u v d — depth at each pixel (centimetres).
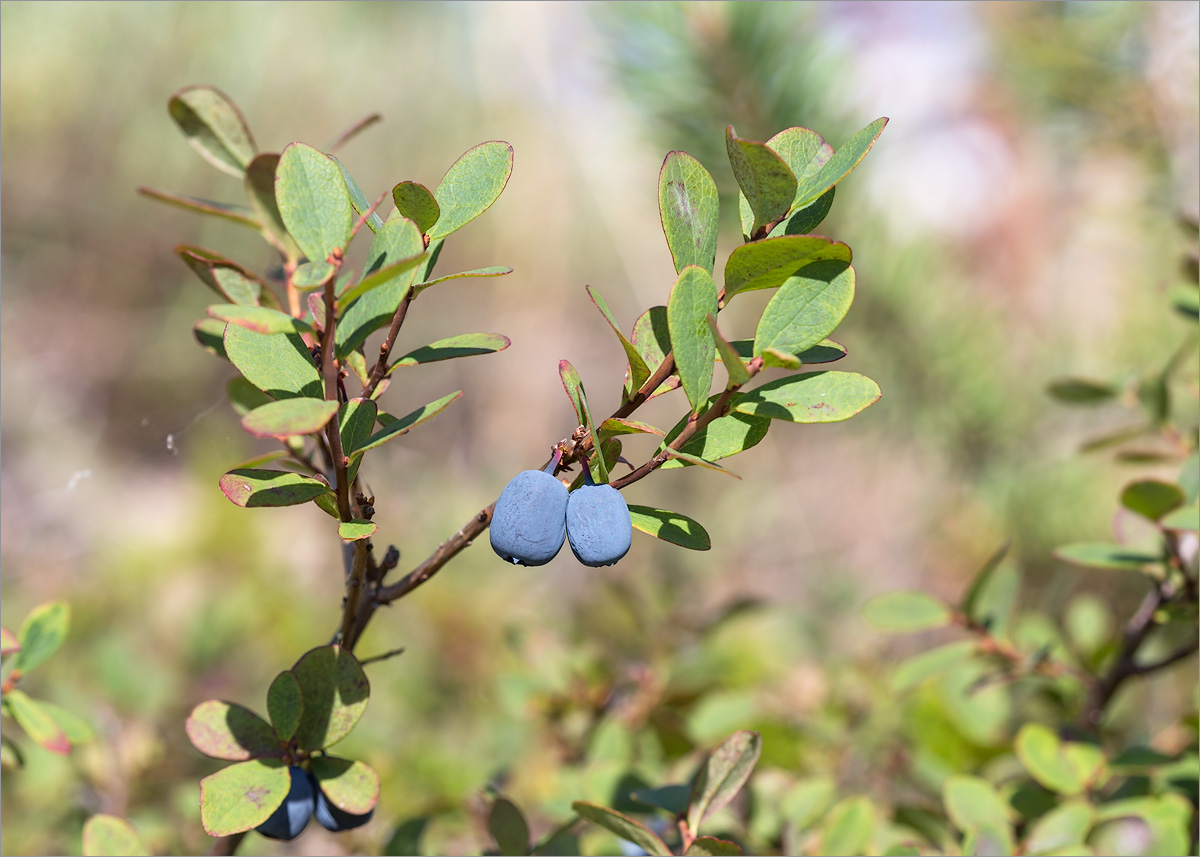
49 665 57
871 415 66
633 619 52
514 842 34
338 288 29
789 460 98
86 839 32
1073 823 35
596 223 117
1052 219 63
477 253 124
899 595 41
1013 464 63
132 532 93
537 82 117
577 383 29
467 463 122
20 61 123
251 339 29
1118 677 39
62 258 136
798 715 53
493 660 69
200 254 32
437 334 128
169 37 125
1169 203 58
